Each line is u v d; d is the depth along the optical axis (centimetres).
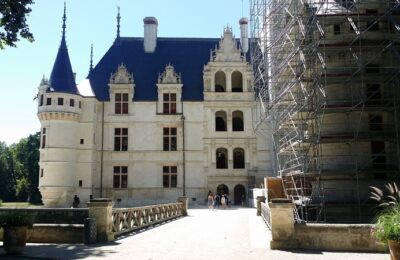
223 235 1941
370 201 2647
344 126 2781
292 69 3002
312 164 2830
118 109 5150
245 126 5094
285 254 1377
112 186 4975
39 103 4794
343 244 1447
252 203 4572
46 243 1677
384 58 2822
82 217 2048
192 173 5025
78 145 4850
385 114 2788
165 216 2823
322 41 2775
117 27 5800
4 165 9181
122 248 1523
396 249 1000
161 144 5088
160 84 5172
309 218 2642
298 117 2998
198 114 5147
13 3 1905
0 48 2000
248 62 5241
